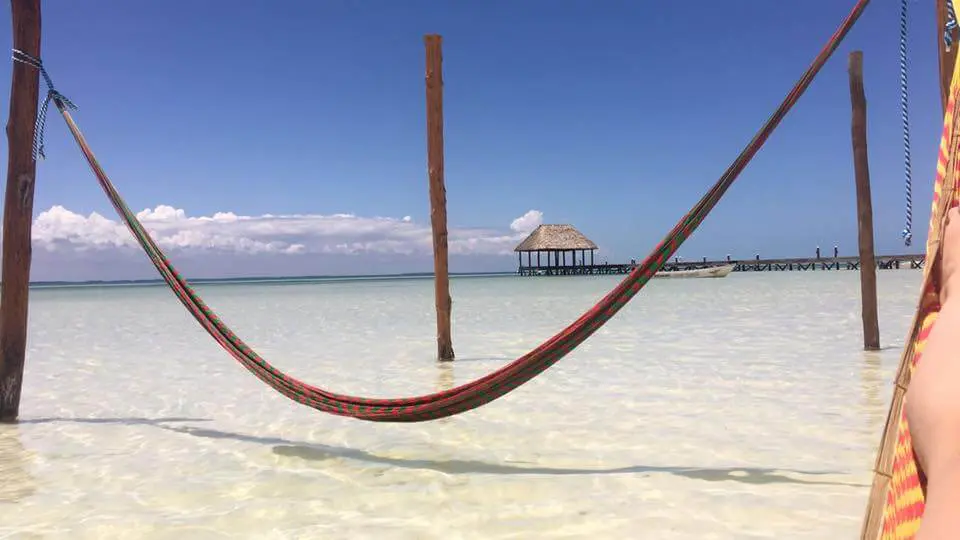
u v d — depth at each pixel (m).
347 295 34.31
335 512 3.40
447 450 4.52
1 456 4.57
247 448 4.70
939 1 3.44
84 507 3.55
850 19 3.12
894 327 10.81
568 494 3.59
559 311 17.81
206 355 9.83
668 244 3.51
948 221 1.33
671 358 8.23
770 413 5.27
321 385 7.16
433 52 8.66
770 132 3.36
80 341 11.99
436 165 8.77
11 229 5.65
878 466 1.35
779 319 13.00
